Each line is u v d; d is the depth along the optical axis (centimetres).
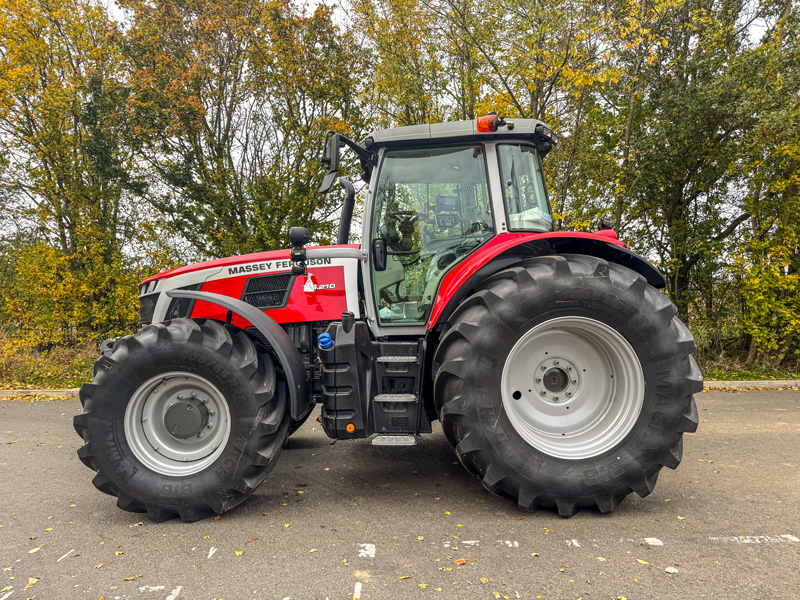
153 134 957
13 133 1018
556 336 298
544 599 201
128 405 288
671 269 881
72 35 998
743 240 805
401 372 305
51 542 261
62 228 1027
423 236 341
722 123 775
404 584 213
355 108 995
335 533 264
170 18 966
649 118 821
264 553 244
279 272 346
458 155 338
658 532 259
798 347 798
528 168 340
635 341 281
